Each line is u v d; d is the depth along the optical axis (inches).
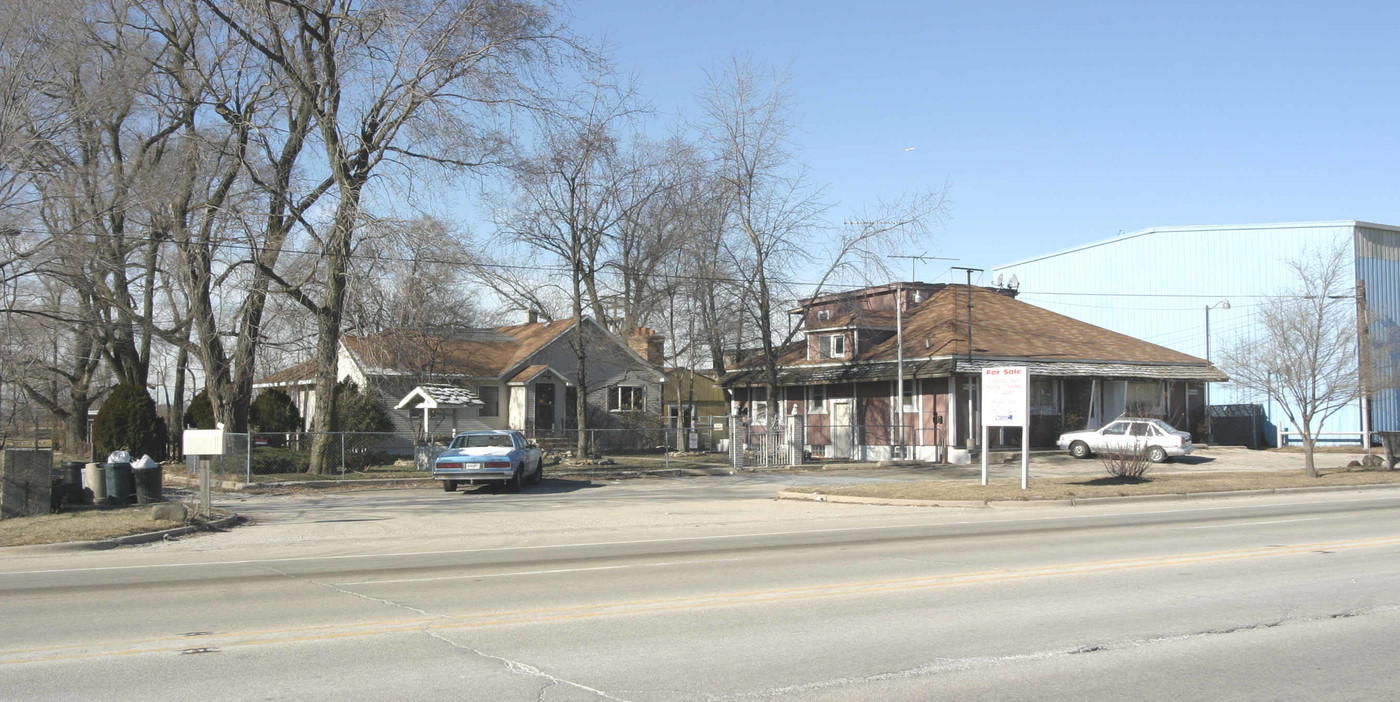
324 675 273.6
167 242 1104.2
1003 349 1481.3
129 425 1291.8
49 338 1268.5
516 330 1932.8
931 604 381.1
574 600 391.5
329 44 1005.2
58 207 1032.8
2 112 888.3
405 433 1577.3
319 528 700.0
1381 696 256.2
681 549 570.6
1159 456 1393.9
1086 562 496.4
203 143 1021.2
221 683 265.3
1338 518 731.4
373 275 1004.6
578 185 1357.0
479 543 619.8
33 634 328.8
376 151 1029.2
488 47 992.2
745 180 1430.9
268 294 1157.7
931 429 1480.1
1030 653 300.4
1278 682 268.7
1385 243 1877.5
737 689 259.4
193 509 719.1
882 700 249.9
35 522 647.8
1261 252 1924.2
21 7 900.0
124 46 1053.8
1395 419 1831.9
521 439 1084.5
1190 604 380.5
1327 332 1274.6
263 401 1509.6
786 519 770.2
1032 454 1481.3
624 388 1849.2
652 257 1521.9
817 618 353.4
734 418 1374.3
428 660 291.1
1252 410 1861.5
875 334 1672.0
